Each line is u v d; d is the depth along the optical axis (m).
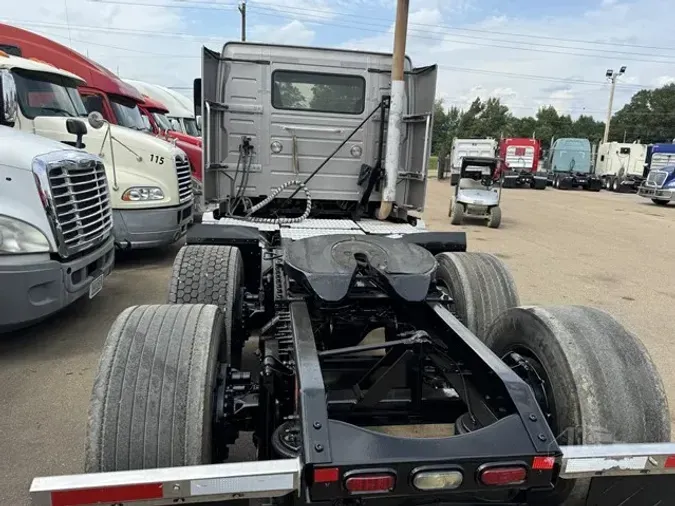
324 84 6.00
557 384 2.45
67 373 4.46
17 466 3.24
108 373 2.22
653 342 5.79
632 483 2.18
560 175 35.06
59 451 3.40
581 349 2.46
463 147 30.56
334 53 5.95
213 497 1.82
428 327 3.20
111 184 7.48
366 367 3.20
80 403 3.99
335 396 2.86
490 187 14.80
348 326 3.25
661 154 28.67
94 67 10.77
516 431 2.05
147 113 13.07
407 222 5.97
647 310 7.05
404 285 2.96
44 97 7.51
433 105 5.72
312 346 2.49
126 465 2.08
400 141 6.05
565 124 88.31
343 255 3.12
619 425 2.30
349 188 6.25
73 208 4.89
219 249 4.21
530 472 1.96
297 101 6.00
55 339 5.17
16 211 4.44
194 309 2.61
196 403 2.19
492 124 77.50
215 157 5.84
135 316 2.51
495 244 11.77
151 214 7.74
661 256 11.21
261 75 5.88
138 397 2.17
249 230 4.71
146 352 2.31
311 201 6.21
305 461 1.86
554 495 2.39
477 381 2.59
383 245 3.31
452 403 2.81
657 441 2.32
